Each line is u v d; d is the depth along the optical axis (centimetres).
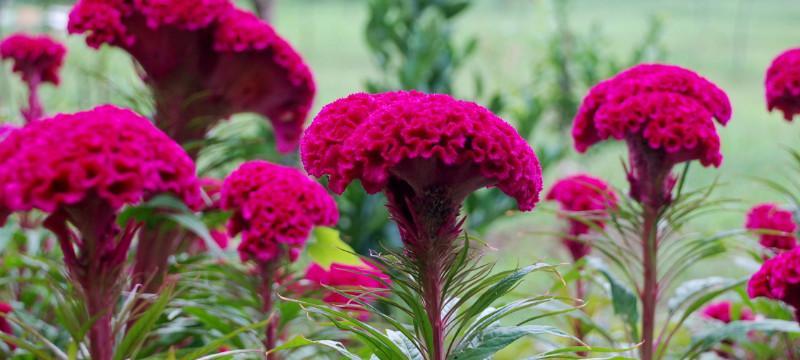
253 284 149
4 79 196
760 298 155
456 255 129
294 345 131
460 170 126
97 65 188
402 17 268
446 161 124
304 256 172
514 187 126
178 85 156
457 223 130
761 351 157
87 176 126
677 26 738
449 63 271
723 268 288
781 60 153
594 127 150
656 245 147
